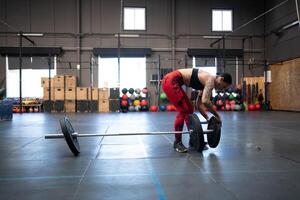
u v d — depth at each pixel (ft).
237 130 16.19
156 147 10.92
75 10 41.11
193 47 42.45
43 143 12.07
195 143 9.86
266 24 42.78
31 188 6.13
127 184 6.34
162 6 42.04
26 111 38.01
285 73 37.47
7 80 40.24
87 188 6.09
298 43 34.91
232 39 42.96
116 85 41.22
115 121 22.89
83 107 38.42
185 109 10.21
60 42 40.96
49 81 37.91
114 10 41.57
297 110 35.19
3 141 12.68
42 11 40.96
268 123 20.43
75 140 9.77
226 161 8.47
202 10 42.63
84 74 41.16
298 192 5.76
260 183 6.36
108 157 9.16
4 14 40.60
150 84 41.68
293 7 35.53
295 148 10.55
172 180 6.62
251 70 42.80
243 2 43.11
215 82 9.69
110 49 40.52
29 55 40.29
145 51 40.73
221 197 5.51
